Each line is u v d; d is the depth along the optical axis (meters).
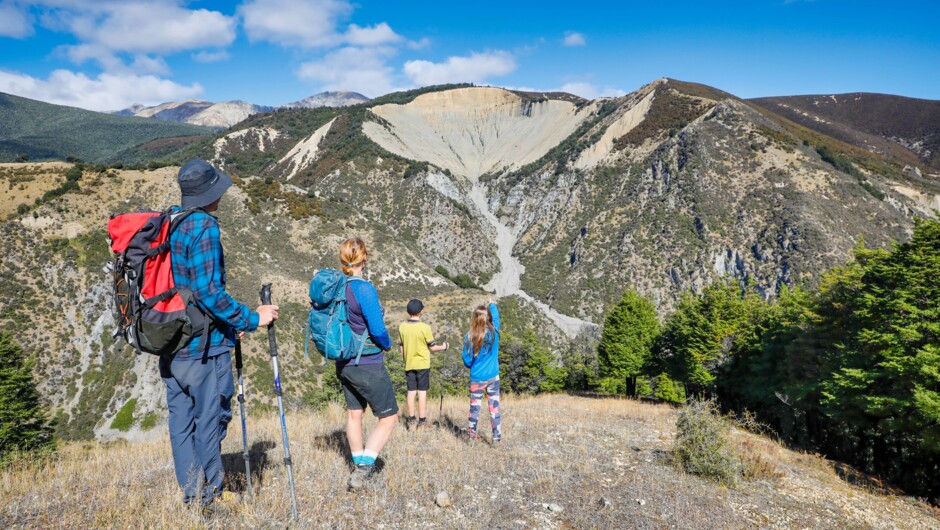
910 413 16.75
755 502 6.18
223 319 3.38
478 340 7.04
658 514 5.18
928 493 13.44
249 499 3.98
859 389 18.58
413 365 7.50
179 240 3.17
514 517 4.62
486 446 6.96
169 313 3.19
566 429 8.92
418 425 7.52
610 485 5.90
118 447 7.48
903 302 17.66
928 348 16.69
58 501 3.98
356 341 4.14
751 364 25.73
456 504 4.66
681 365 33.53
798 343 22.55
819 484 7.89
